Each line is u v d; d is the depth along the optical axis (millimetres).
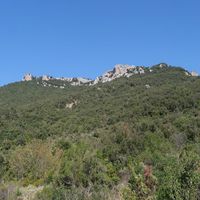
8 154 47500
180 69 113000
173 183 13828
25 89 129750
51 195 25438
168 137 44625
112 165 33562
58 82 145500
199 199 13602
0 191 31109
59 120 75938
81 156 35906
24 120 76000
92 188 26422
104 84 105875
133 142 39188
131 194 16266
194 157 14070
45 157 42781
